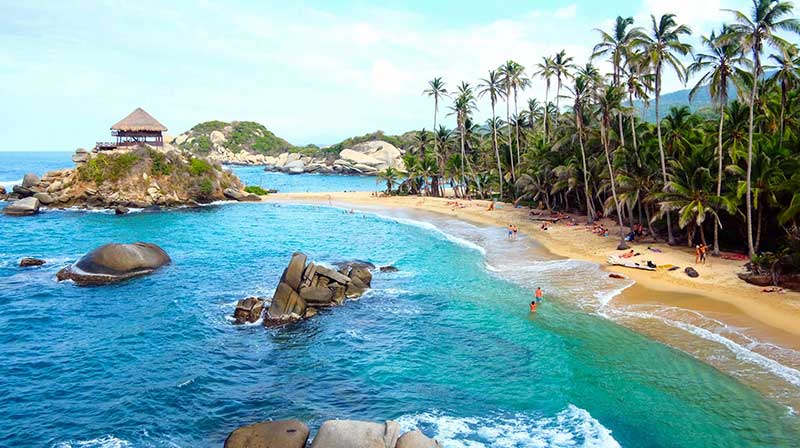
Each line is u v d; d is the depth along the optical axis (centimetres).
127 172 8662
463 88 9531
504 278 4134
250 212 8512
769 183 3966
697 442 1839
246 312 3241
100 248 4203
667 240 5050
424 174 10544
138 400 2230
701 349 2578
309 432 1847
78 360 2638
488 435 1948
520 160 8944
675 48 4372
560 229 6041
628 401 2138
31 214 7688
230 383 2408
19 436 1956
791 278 3431
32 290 3791
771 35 3525
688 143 4912
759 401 2073
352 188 14350
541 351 2681
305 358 2689
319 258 5000
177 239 5981
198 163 9675
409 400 2233
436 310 3419
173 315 3319
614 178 5262
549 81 8294
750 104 4153
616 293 3566
